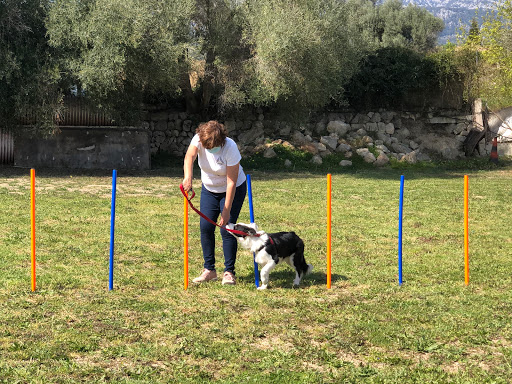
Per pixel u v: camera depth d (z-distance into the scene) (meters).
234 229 6.41
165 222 10.97
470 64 27.86
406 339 5.04
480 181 20.25
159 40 19.36
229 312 5.68
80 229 9.98
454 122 29.08
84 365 4.32
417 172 23.80
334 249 9.01
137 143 22.48
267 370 4.35
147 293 6.31
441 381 4.16
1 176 18.36
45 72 18.95
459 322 5.49
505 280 7.18
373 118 28.64
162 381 4.10
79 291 6.30
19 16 19.25
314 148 25.23
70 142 21.92
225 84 22.89
